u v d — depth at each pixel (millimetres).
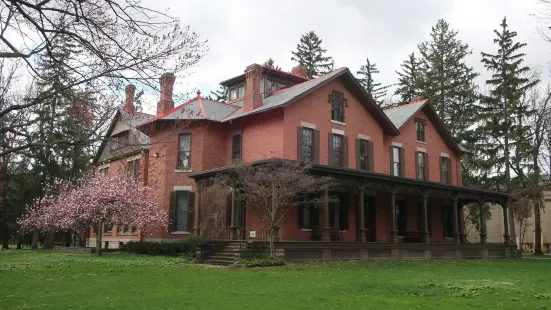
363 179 23922
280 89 31031
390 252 24578
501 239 50219
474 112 45281
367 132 28875
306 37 59031
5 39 8414
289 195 20641
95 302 10164
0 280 14211
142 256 24375
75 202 25328
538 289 13367
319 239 24516
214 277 14922
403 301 10695
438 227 32812
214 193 24656
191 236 25078
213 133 27906
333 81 27609
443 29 51156
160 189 27797
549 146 35750
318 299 10688
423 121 33844
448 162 35094
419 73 53406
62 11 8055
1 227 44688
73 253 28812
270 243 19547
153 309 9336
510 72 41750
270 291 11852
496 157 41688
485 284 14164
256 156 25781
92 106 9125
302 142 25266
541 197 37188
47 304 9898
